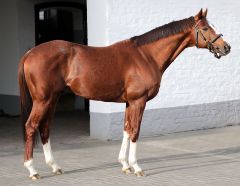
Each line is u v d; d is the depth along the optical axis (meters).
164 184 6.70
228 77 11.69
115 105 9.95
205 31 7.20
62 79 6.87
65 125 11.80
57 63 6.80
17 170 7.45
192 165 7.84
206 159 8.30
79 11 14.27
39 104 6.79
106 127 9.94
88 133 10.76
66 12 14.37
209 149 9.14
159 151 8.95
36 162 7.99
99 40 9.92
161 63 7.27
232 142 9.80
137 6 10.15
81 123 12.09
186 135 10.59
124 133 7.34
